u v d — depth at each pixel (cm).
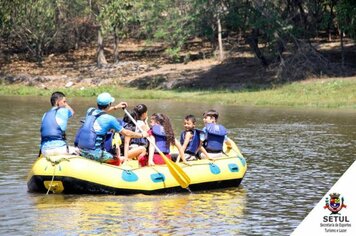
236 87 4794
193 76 5306
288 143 2345
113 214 1324
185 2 5328
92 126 1507
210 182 1568
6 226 1237
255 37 5197
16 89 5097
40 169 1465
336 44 5866
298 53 4912
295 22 5191
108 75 5697
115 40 6112
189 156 1623
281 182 1658
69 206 1380
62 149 1507
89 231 1209
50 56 6781
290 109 3759
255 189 1581
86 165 1459
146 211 1353
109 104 1545
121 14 5619
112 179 1459
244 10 4847
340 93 4266
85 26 7106
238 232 1221
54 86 5403
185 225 1257
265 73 5119
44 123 1514
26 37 6375
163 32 5328
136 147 1588
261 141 2394
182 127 2764
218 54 5906
